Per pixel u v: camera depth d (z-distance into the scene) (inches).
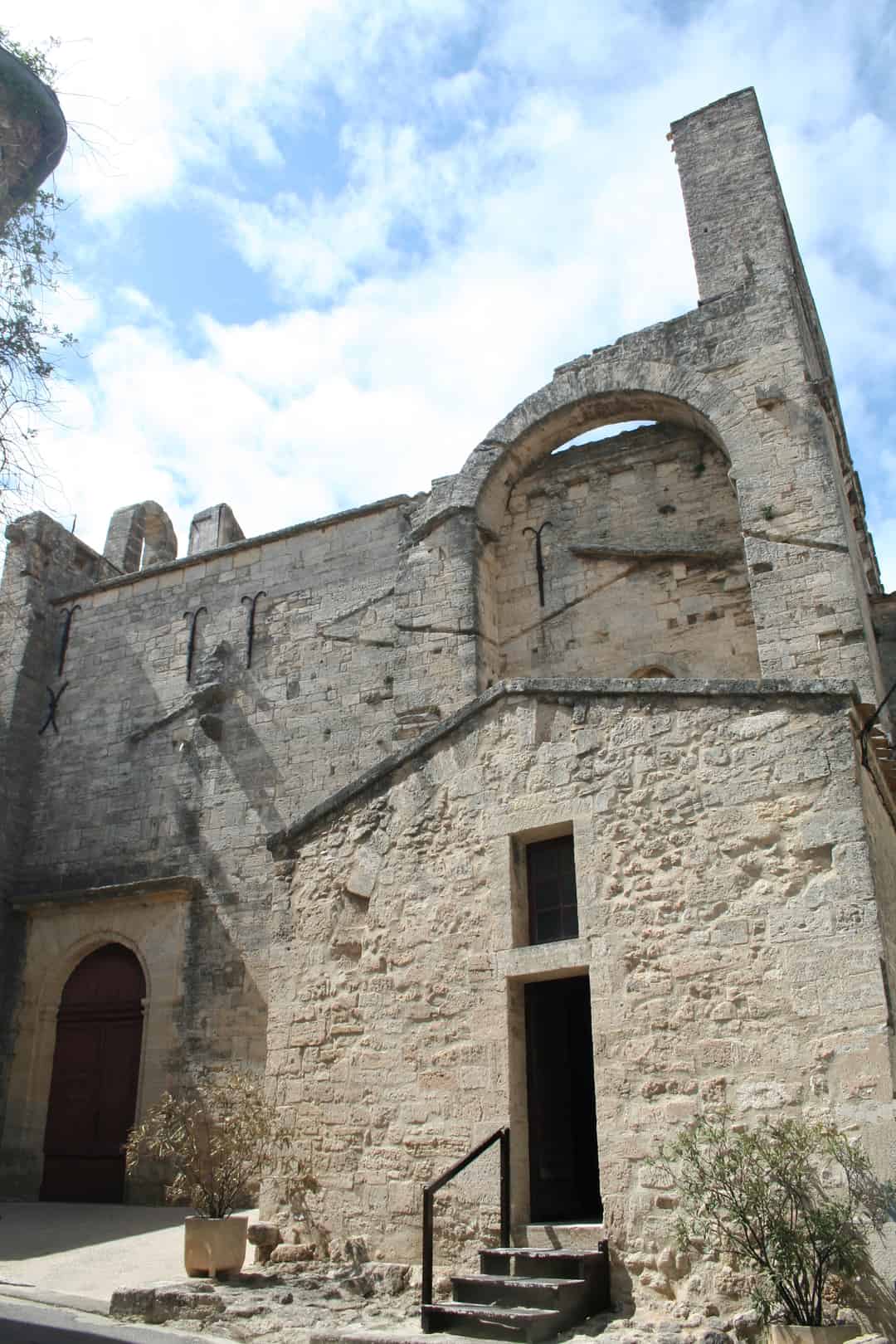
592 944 379.9
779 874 352.8
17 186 398.3
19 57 396.2
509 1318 312.5
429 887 432.1
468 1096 391.9
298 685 846.5
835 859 344.2
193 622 927.7
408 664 780.6
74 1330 359.6
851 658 625.9
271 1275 401.1
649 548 772.6
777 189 839.7
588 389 791.1
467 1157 364.2
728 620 727.1
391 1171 402.6
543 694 427.5
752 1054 337.4
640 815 386.9
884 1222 296.2
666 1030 355.3
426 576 802.2
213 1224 418.9
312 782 807.7
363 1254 398.3
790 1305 288.0
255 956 770.2
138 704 924.6
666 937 366.0
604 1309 333.1
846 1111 315.6
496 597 813.2
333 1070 434.9
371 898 448.8
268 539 914.1
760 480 697.6
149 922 818.8
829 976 332.5
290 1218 426.6
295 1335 341.4
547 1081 403.9
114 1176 754.2
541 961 389.7
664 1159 333.1
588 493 816.3
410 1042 415.2
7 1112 807.7
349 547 870.4
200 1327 365.7
